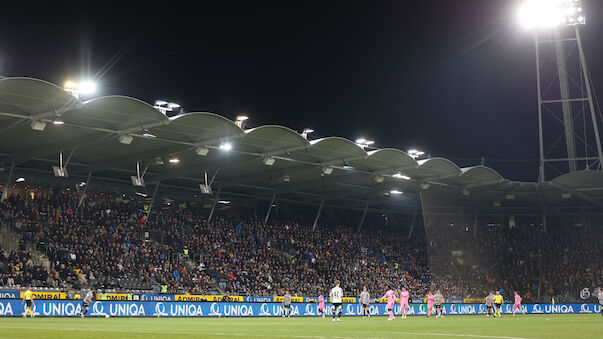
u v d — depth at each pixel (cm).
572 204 7606
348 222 7706
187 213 6338
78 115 4062
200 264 5762
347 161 5397
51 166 5406
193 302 4722
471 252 7775
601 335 2119
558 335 2123
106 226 5509
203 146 4731
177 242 5884
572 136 6438
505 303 6769
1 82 3491
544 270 7550
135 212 5891
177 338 1828
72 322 3256
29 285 4478
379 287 6825
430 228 7931
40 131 4412
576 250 7650
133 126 4281
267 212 6938
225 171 5856
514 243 7825
